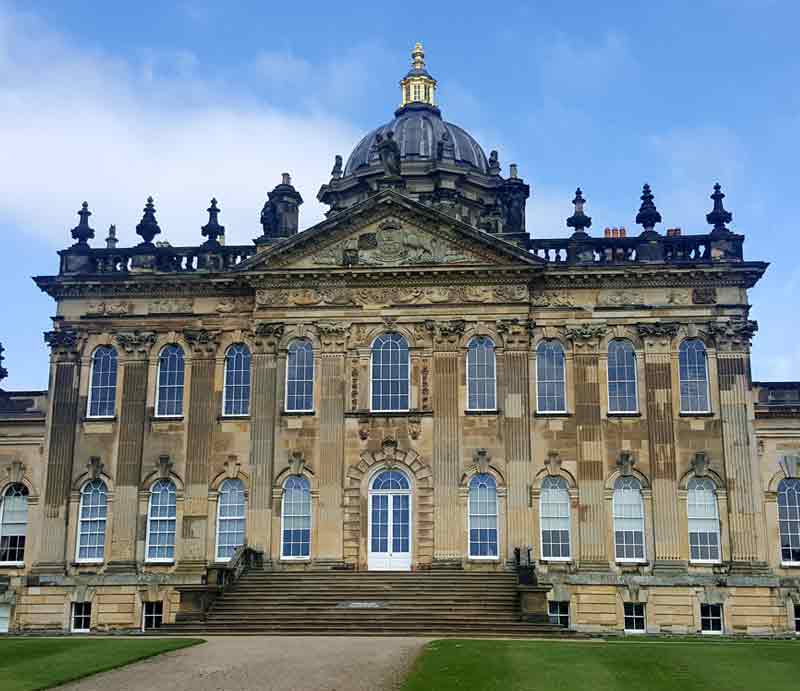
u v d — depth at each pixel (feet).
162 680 92.73
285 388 178.91
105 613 173.58
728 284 178.09
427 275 178.91
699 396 176.04
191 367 183.11
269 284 181.37
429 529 171.12
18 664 101.35
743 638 155.33
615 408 176.45
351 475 174.19
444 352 177.17
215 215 191.42
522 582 152.25
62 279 186.29
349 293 180.34
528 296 177.88
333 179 222.69
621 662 102.17
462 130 236.43
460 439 174.29
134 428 181.16
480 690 87.15
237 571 163.53
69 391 183.73
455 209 199.72
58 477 180.45
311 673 95.76
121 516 177.88
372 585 158.10
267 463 176.04
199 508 176.86
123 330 185.57
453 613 147.23
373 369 178.50
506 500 171.63
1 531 183.62
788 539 172.04
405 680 92.07
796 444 174.81
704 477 172.55
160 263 189.26
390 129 231.30
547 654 107.65
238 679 92.73
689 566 169.27
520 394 174.81
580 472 173.17
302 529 174.50
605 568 169.48
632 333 178.29
